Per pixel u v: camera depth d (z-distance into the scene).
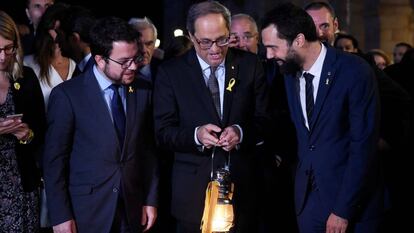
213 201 3.42
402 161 4.45
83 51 4.53
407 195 4.58
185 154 3.81
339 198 3.58
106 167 3.64
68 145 3.66
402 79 5.52
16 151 3.76
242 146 3.73
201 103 3.73
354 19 10.39
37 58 4.46
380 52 7.70
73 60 4.54
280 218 4.64
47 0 5.43
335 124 3.62
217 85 3.76
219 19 3.52
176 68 3.79
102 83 3.66
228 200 3.43
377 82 3.87
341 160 3.64
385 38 10.14
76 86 3.66
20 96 3.80
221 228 3.42
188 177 3.78
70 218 3.64
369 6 10.21
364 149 3.55
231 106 3.74
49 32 4.45
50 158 3.62
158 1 14.38
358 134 3.56
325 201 3.67
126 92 3.71
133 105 3.71
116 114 3.67
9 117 3.58
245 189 3.79
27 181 3.80
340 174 3.65
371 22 10.21
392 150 4.41
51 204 3.63
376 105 3.60
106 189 3.65
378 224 3.77
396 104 4.20
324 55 3.65
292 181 4.15
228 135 3.51
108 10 13.77
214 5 3.57
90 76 3.66
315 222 3.73
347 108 3.62
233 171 3.75
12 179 3.75
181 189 3.80
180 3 13.20
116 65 3.48
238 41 5.37
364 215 3.73
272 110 3.96
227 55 3.77
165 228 4.77
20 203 3.77
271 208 4.59
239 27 5.36
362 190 3.57
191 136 3.60
